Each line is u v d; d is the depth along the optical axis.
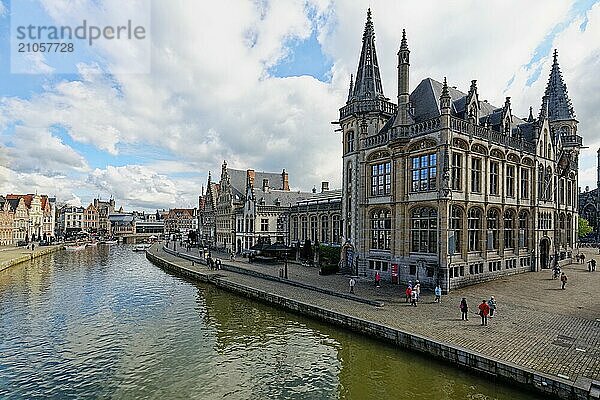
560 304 24.53
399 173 33.53
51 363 19.08
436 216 30.41
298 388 15.80
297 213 63.59
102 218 172.50
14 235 105.31
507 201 36.19
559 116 54.50
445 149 29.44
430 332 18.83
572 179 51.25
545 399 13.37
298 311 27.02
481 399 14.05
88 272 53.69
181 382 16.72
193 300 33.75
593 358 15.21
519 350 16.16
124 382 16.81
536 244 39.50
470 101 33.00
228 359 19.28
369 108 40.34
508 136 36.28
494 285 31.22
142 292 37.81
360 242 38.41
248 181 68.88
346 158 42.78
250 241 66.12
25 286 41.56
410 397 14.48
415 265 31.92
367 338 20.98
